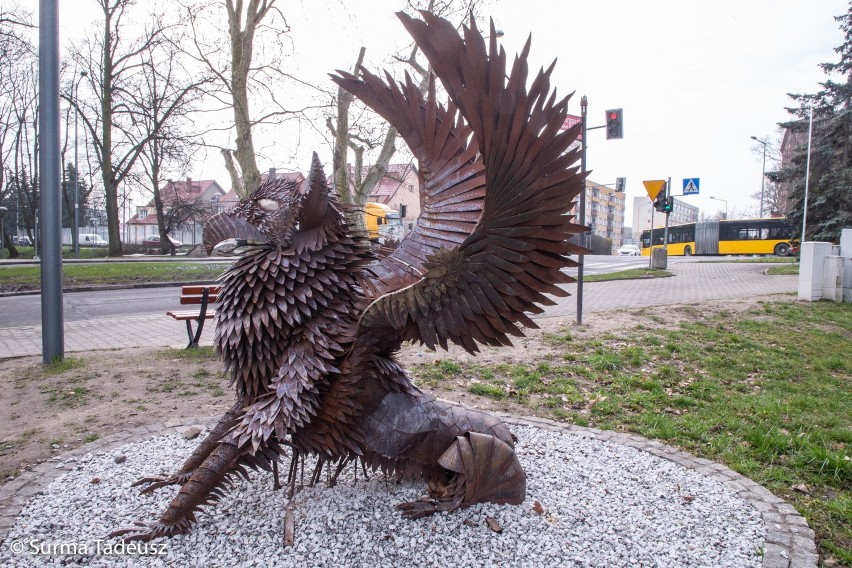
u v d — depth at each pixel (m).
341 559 2.90
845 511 3.63
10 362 6.96
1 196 31.39
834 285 13.06
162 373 6.51
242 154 12.42
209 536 3.05
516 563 2.95
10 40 19.64
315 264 2.97
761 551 3.15
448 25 2.36
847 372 7.83
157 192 31.56
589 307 11.86
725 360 7.82
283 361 2.97
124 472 3.95
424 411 3.21
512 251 2.73
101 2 24.28
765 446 4.66
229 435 2.93
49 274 6.71
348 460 3.25
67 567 2.82
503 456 3.28
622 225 93.88
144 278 18.05
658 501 3.70
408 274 3.00
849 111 22.11
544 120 2.51
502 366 7.02
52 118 6.65
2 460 4.22
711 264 25.47
